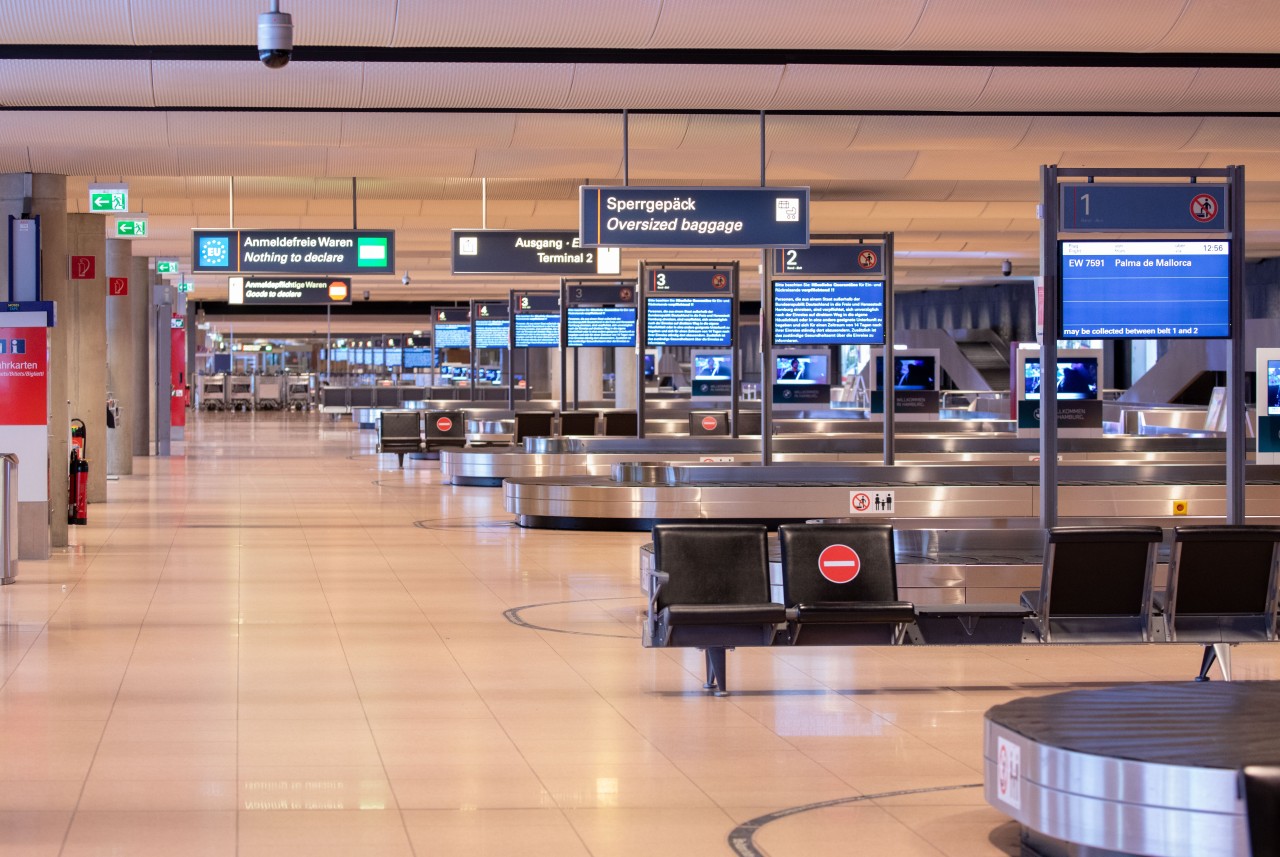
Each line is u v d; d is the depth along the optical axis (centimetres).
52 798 585
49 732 696
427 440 2892
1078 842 488
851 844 533
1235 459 954
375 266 1778
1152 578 776
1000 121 1338
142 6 975
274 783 609
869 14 991
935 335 4531
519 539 1582
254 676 833
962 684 831
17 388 1352
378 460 2988
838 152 1598
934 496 1508
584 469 2069
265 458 3039
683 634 777
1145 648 962
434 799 588
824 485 1548
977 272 4025
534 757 654
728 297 2086
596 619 1044
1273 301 3612
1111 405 3250
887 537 811
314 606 1098
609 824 555
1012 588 975
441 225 2508
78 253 1883
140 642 941
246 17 984
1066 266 941
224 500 2048
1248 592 781
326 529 1677
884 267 1605
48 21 981
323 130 1305
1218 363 3456
